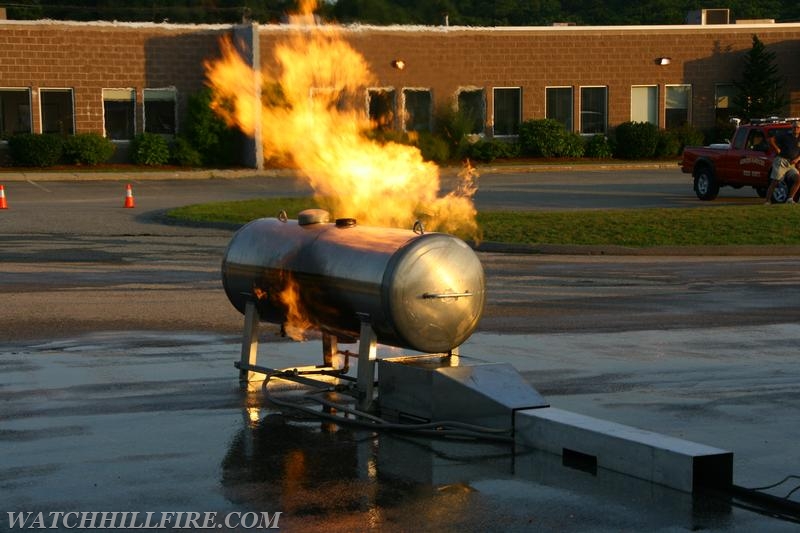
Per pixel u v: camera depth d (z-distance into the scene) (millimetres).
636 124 101250
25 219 53438
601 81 103750
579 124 103875
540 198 66875
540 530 12602
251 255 19766
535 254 42344
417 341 17469
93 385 19859
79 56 90438
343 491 14016
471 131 100312
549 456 15758
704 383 20328
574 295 31375
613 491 14094
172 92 93062
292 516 13070
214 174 87250
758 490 14117
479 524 12789
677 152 102438
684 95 105812
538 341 24375
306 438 16609
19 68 88938
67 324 26031
